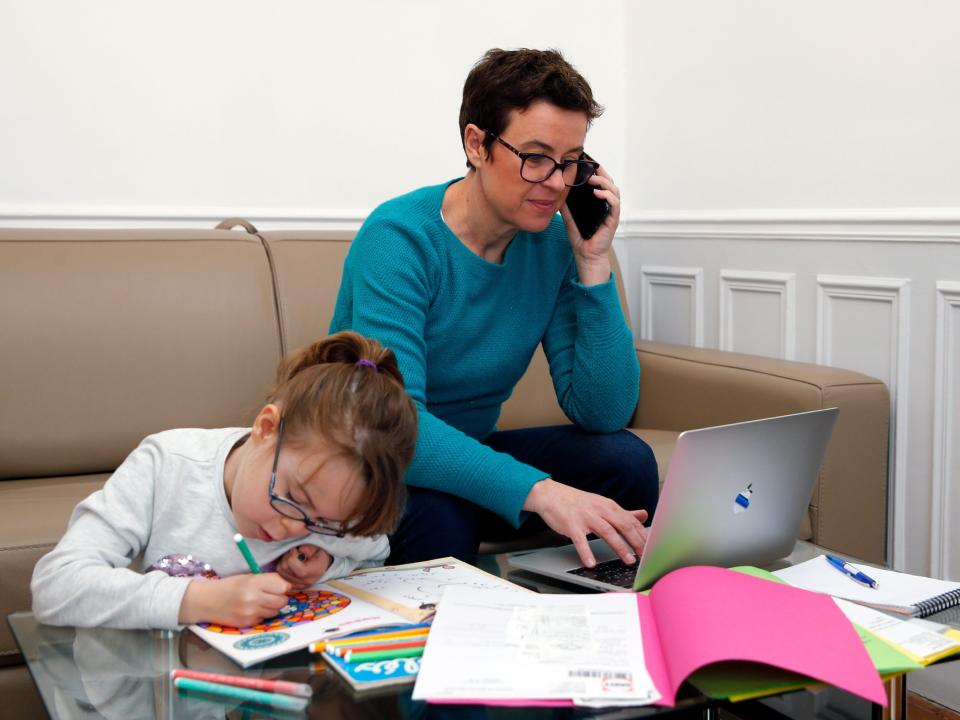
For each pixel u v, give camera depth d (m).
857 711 1.09
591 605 1.04
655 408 2.32
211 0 2.36
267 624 1.02
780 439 1.22
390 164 2.61
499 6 2.69
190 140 2.37
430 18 2.61
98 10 2.25
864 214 2.08
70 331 1.92
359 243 1.50
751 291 2.42
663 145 2.71
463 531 1.37
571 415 1.63
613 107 2.86
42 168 2.23
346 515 1.04
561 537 1.66
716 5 2.48
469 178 1.54
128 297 1.99
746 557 1.26
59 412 1.90
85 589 1.04
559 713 0.82
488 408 1.65
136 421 1.95
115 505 1.16
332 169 2.54
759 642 0.87
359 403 1.02
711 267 2.55
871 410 1.92
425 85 2.62
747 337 2.44
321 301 2.16
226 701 0.87
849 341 2.15
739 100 2.43
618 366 1.58
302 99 2.48
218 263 2.08
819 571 1.25
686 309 2.65
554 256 1.62
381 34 2.56
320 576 1.15
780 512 1.27
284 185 2.48
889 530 2.06
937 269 1.94
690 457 1.11
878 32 2.04
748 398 2.04
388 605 1.07
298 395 1.05
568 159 1.42
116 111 2.29
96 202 2.29
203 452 1.19
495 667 0.88
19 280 1.92
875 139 2.06
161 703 0.88
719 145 2.51
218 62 2.38
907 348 2.01
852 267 2.13
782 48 2.29
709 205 2.56
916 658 0.92
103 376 1.94
